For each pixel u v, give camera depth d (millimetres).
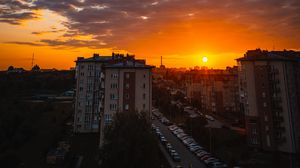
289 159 65812
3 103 124000
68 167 65750
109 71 75875
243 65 80625
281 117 71750
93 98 96500
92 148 78188
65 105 139625
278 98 72938
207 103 143750
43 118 116062
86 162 67250
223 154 70000
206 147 77750
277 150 71250
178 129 102375
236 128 100750
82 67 97812
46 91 179375
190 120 98562
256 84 77062
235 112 130875
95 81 97312
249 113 77562
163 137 89812
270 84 74500
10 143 86125
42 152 79750
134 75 75875
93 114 95812
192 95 160500
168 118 132625
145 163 48750
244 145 78375
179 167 60281
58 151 75000
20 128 94562
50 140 89062
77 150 76938
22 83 179000
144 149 48656
